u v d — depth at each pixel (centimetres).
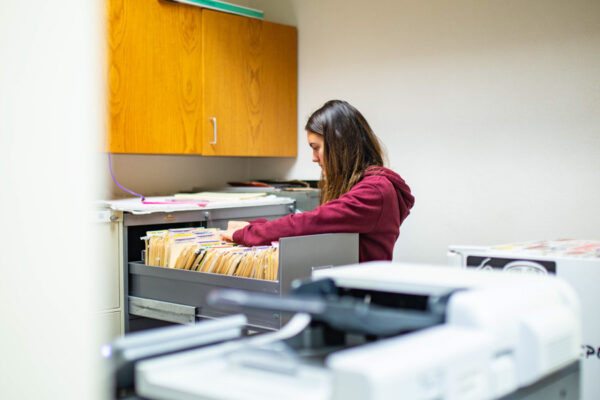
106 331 192
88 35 62
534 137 236
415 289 80
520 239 241
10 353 57
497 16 244
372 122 284
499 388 68
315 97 305
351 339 87
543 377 79
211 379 66
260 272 148
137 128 243
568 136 228
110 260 195
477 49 250
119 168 277
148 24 246
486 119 248
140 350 73
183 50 260
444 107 260
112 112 234
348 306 75
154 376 67
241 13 282
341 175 184
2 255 56
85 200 62
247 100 286
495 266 116
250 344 78
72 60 60
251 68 287
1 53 55
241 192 287
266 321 141
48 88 58
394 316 74
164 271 173
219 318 156
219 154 275
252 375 67
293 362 70
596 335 106
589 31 223
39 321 58
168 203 221
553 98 231
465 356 63
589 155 224
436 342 63
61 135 59
